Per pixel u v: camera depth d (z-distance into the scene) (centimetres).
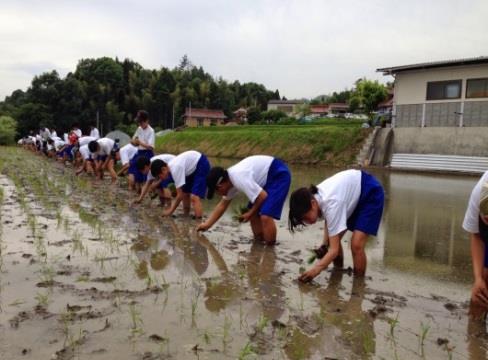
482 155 1641
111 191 966
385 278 419
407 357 263
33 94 5866
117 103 7106
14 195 870
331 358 259
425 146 1783
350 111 5169
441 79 1839
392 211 800
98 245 495
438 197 981
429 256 503
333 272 433
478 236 352
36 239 511
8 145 4234
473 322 318
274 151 2202
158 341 272
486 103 1706
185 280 389
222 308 329
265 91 9862
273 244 532
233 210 776
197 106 7569
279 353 263
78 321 296
